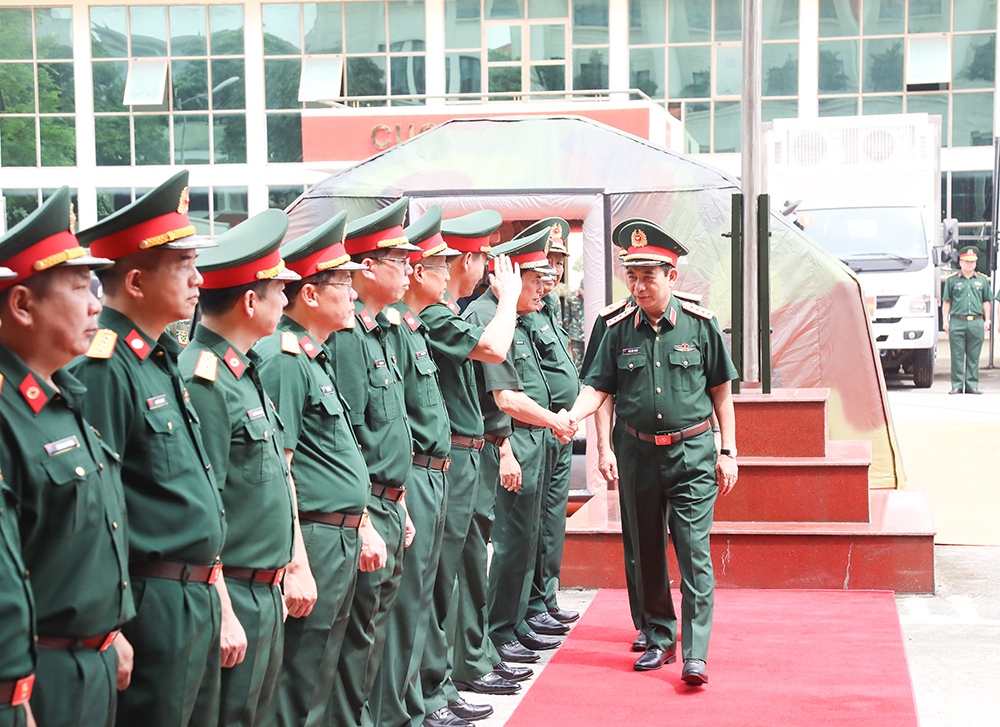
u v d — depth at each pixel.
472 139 8.84
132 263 2.49
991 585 6.13
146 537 2.43
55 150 27.16
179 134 27.17
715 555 6.20
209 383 2.72
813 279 8.58
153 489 2.45
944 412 13.32
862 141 15.84
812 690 4.41
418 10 26.61
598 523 6.53
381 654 3.65
